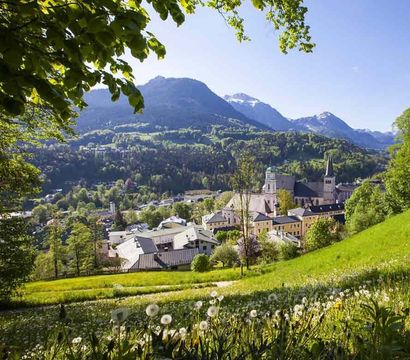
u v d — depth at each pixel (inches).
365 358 92.9
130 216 7313.0
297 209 5315.0
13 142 605.3
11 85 108.8
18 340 278.4
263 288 747.4
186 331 97.9
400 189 2169.0
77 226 2925.7
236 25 256.7
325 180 6737.2
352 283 408.5
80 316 557.0
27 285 1959.9
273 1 233.0
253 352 89.5
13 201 916.6
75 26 110.2
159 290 1408.7
